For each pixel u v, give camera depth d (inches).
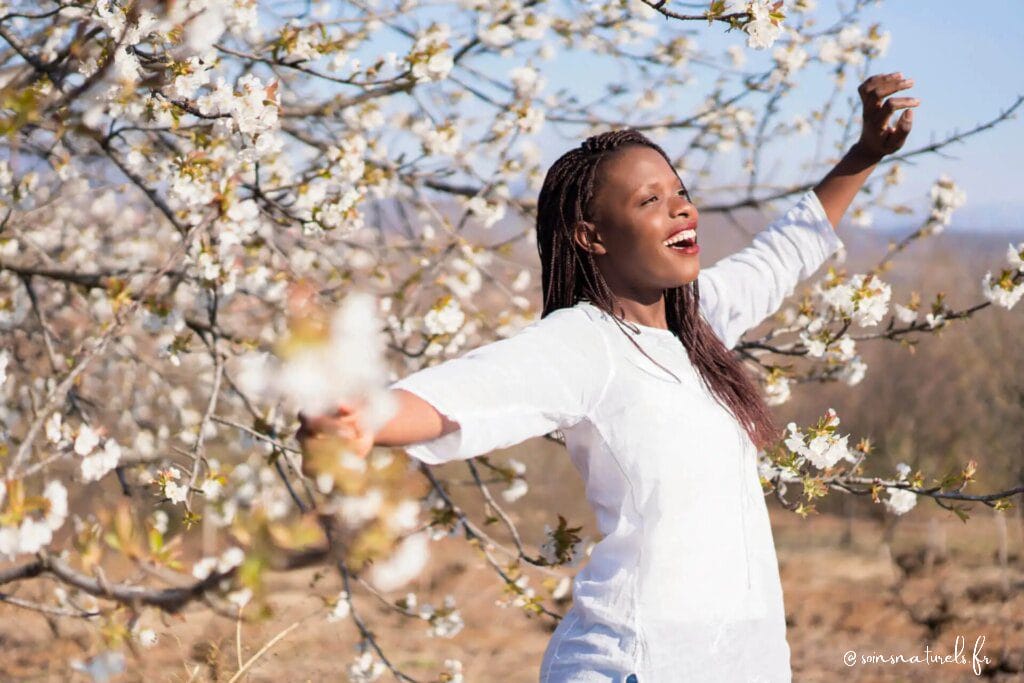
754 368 160.2
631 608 75.3
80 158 191.9
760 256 105.3
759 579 78.9
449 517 151.4
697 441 77.9
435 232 220.4
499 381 68.2
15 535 72.8
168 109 125.6
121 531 49.6
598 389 76.5
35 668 247.4
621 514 76.7
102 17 103.7
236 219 126.9
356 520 39.5
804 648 393.7
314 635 348.2
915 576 494.9
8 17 113.3
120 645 72.8
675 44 208.1
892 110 107.0
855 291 138.4
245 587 41.7
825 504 716.0
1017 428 489.1
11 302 185.6
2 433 157.2
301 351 35.9
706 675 75.2
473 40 186.9
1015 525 571.5
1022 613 415.5
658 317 85.4
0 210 171.9
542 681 79.4
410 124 206.7
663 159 85.7
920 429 529.3
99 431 103.4
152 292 149.4
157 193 151.9
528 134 182.5
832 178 110.0
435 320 160.4
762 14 104.3
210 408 139.6
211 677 108.9
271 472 192.2
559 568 144.3
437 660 354.9
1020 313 495.8
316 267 212.2
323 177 156.7
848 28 198.5
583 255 84.7
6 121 81.1
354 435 47.1
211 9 107.0
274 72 164.4
